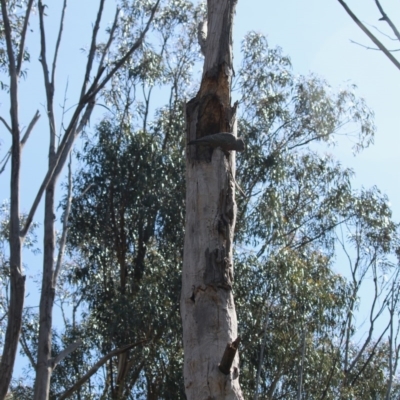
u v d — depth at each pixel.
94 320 13.38
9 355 5.22
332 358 14.12
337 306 13.41
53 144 6.31
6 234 14.10
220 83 6.12
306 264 13.55
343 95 16.58
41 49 6.55
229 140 5.79
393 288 14.19
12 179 5.59
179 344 12.93
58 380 13.33
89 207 13.86
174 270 12.95
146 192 13.45
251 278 12.89
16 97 5.72
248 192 14.64
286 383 13.10
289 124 16.31
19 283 5.35
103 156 13.69
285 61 16.31
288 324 12.76
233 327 5.30
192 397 5.11
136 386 13.71
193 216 5.65
